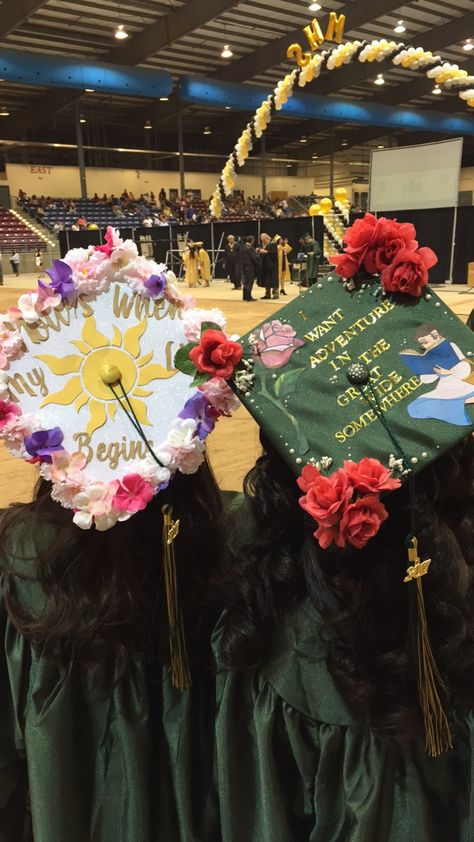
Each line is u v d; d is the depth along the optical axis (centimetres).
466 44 1788
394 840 83
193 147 3066
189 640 93
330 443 74
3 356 83
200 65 2102
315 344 79
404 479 71
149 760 94
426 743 77
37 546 92
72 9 1630
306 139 3125
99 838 95
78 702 93
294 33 1872
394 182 1236
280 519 83
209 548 92
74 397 84
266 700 85
